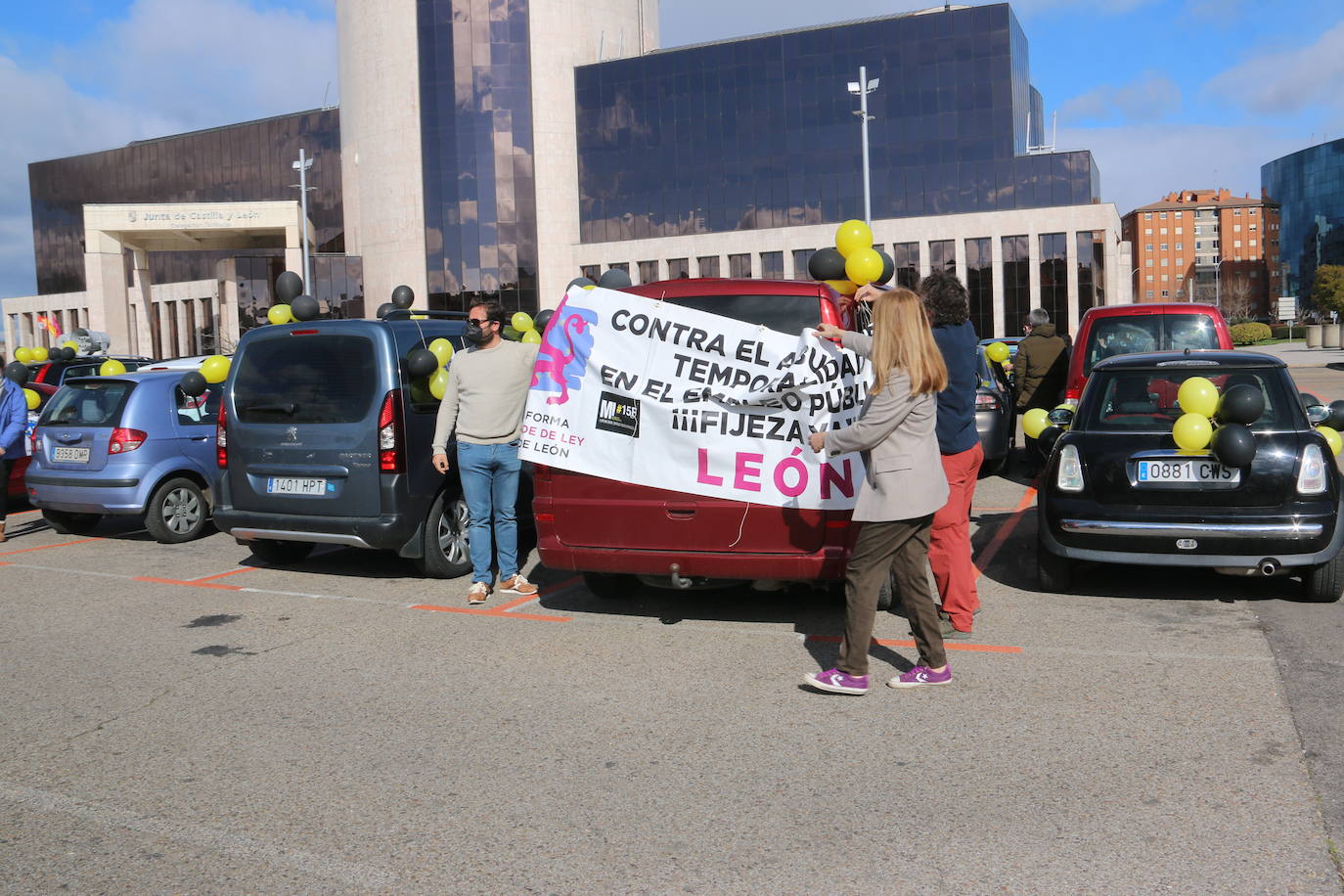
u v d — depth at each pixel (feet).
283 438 25.08
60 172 308.81
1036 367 39.63
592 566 19.72
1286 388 21.13
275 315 29.76
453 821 11.66
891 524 15.12
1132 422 21.47
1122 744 13.48
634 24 226.38
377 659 18.43
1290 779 12.24
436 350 25.57
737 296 19.47
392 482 24.06
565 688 16.52
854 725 14.47
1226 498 20.02
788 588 19.43
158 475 31.94
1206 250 560.61
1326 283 353.92
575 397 19.77
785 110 197.36
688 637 19.47
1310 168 497.87
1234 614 20.08
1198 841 10.73
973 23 186.09
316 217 257.75
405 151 209.05
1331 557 19.81
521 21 206.49
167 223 176.35
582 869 10.46
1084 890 9.80
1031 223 183.32
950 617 18.98
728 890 9.96
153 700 16.29
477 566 22.97
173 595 24.44
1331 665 16.65
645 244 206.80
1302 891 9.70
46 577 27.12
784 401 18.52
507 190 206.59
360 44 213.25
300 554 28.68
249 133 266.98
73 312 307.58
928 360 14.83
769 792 12.25
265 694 16.49
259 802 12.26
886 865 10.39
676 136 204.44
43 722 15.33
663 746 13.84
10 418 32.81
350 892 10.07
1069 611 20.71
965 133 187.42
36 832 11.55
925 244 189.06
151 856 10.92
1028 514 32.83
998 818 11.41
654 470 19.20
